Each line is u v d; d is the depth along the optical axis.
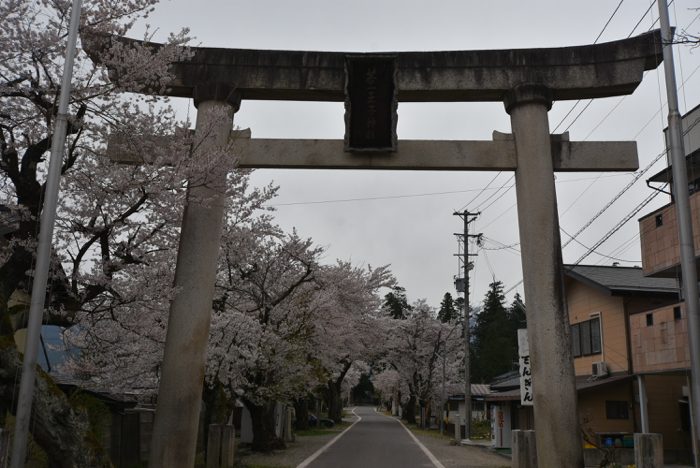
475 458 21.16
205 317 9.51
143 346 12.75
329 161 10.38
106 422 13.30
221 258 16.59
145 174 9.14
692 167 15.06
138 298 10.03
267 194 13.91
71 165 8.74
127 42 9.79
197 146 9.63
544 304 9.59
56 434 7.17
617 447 17.67
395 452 23.03
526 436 13.53
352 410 87.06
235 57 10.73
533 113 10.42
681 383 19.45
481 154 10.43
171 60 9.87
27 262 8.22
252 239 15.86
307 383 24.28
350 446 25.41
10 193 9.32
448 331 42.22
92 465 7.26
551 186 10.09
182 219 9.91
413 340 42.66
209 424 14.81
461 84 10.66
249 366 15.52
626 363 19.53
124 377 13.09
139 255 9.98
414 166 10.40
